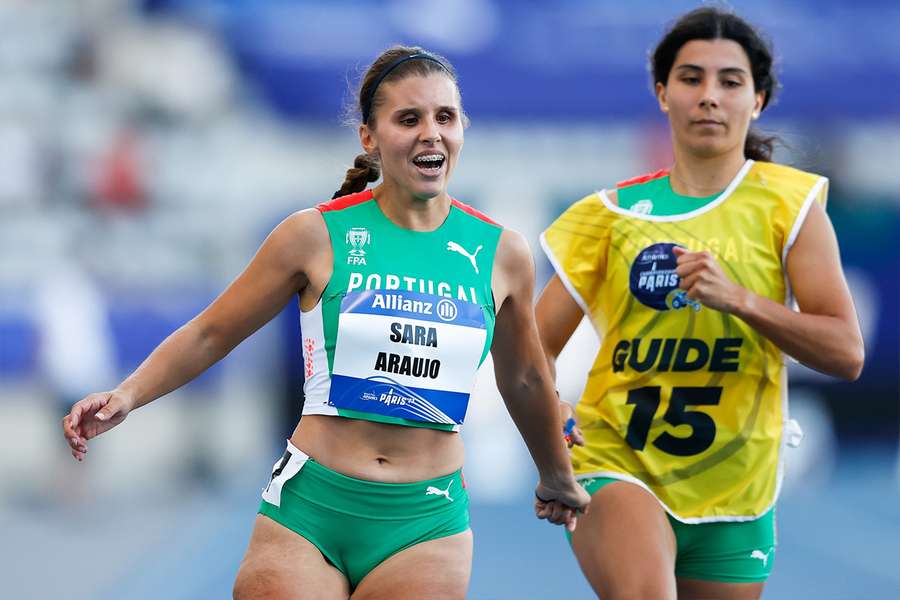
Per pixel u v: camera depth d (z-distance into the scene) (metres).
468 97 51.94
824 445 47.62
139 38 52.72
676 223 17.53
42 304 44.41
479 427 46.69
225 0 53.16
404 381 14.15
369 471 14.17
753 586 17.70
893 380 49.69
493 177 52.88
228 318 14.27
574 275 18.06
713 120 17.22
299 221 14.27
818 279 16.89
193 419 47.50
